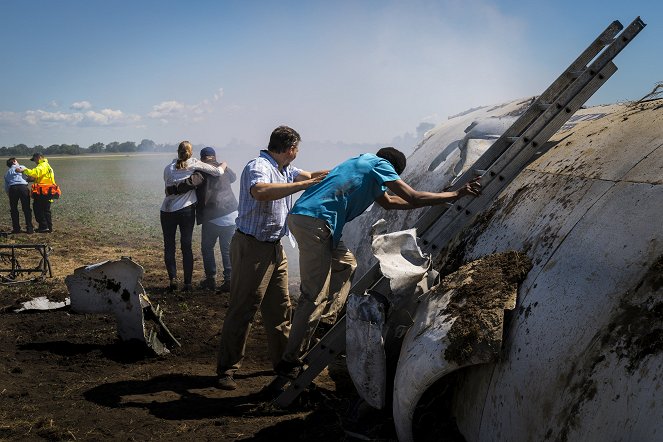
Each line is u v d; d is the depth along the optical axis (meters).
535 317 3.14
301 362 4.81
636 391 2.38
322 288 4.69
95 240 15.25
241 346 5.20
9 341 6.45
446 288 3.83
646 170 3.24
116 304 6.14
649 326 2.50
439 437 3.62
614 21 4.41
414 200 4.41
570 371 2.75
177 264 11.91
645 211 2.96
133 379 5.47
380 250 4.14
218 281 9.97
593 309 2.82
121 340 6.24
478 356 3.20
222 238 9.03
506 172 4.36
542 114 4.31
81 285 6.16
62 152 171.75
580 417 2.59
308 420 4.49
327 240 4.59
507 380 3.14
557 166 4.23
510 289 3.43
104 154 175.75
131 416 4.63
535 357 3.00
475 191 4.33
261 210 4.96
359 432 4.07
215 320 7.41
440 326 3.47
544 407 2.82
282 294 5.18
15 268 10.94
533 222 3.89
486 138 6.25
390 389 4.31
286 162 5.07
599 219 3.23
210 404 4.90
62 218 20.98
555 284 3.16
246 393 5.15
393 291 3.87
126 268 6.05
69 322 7.11
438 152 7.67
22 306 7.47
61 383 5.34
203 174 8.85
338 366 5.63
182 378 5.51
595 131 4.35
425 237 4.55
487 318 3.27
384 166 4.55
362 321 3.92
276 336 5.18
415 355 3.46
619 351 2.56
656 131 3.56
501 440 3.07
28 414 4.62
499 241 4.17
